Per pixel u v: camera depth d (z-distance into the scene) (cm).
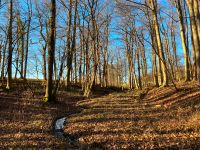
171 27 5138
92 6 3653
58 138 1284
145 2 3519
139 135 1284
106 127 1500
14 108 2086
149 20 3728
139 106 2403
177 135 1234
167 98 2531
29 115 1873
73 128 1517
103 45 5288
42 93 3025
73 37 3462
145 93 3525
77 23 4003
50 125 1602
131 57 5319
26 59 4259
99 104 2658
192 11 1512
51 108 2217
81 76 4866
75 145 1176
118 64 7888
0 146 1080
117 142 1177
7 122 1605
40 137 1269
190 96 2255
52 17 2361
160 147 1077
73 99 3102
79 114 2044
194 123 1429
